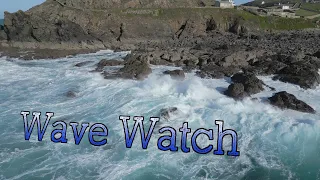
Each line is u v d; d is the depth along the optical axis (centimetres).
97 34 7162
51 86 4022
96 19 7350
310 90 3647
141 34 7594
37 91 3834
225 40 7019
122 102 3369
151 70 4459
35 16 6650
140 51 5822
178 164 2289
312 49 5341
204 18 8488
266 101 3316
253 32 8200
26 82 4228
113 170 2219
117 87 3859
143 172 2195
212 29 8512
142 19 7762
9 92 3812
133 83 3994
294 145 2514
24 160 2366
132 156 2386
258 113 3050
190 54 5209
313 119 2864
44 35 6581
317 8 12306
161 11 8244
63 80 4266
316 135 2622
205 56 4984
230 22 8581
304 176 2169
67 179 2136
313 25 8950
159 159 2345
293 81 3878
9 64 5350
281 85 3841
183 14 8325
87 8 7938
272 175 2175
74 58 5878
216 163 2305
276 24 8819
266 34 7969
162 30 7806
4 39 6744
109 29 7369
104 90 3772
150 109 3159
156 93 3628
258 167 2258
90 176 2159
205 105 3266
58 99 3538
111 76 4225
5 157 2406
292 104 3150
